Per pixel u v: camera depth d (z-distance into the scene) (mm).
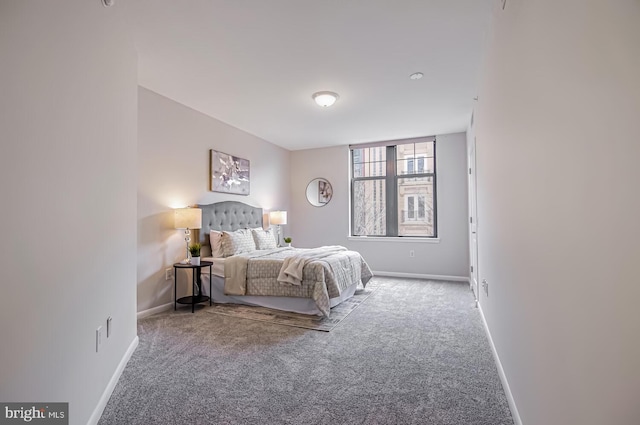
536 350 1303
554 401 1102
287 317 3395
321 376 2129
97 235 1733
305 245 6316
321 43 2543
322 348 2588
